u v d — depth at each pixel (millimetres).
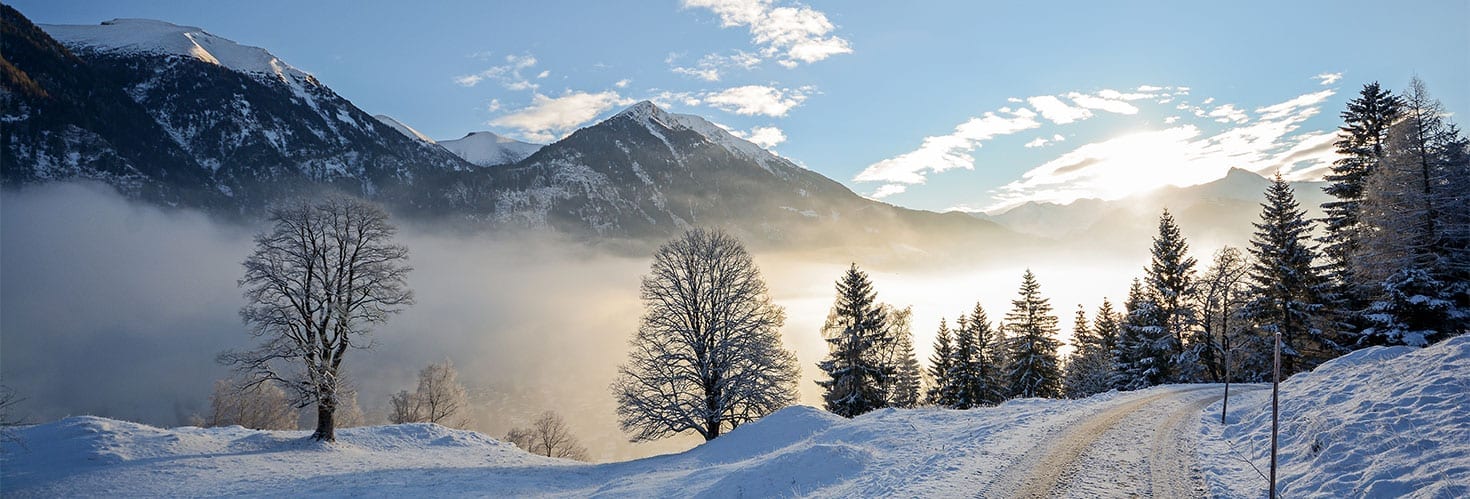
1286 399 19766
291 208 26781
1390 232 33406
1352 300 37906
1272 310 40875
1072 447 17250
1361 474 12141
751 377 29578
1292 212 40938
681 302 30594
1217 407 22609
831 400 39969
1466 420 12594
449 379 51031
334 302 27141
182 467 21797
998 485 14195
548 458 29484
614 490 19500
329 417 27641
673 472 21859
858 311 39688
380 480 21344
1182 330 45469
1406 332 31859
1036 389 51094
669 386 30594
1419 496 10445
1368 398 16000
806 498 15070
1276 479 13664
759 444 23812
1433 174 32844
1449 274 32344
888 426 22188
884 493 14195
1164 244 46219
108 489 19281
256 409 47500
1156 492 13453
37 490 18969
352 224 28094
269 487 20078
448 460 26688
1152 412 22016
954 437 19469
